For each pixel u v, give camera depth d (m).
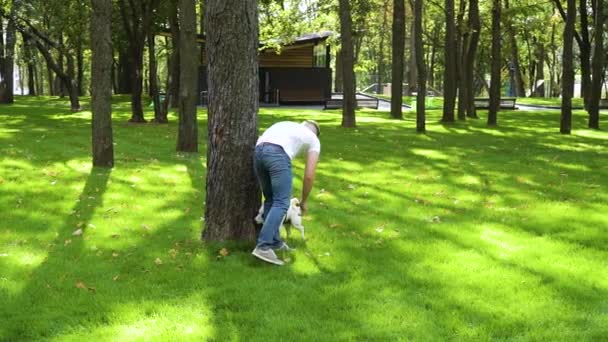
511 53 51.50
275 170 4.98
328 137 15.84
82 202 7.46
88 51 49.88
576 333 3.78
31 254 5.30
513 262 5.22
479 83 68.25
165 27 27.92
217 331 3.77
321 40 37.31
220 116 5.42
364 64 40.25
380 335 3.72
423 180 9.51
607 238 6.05
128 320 3.94
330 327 3.84
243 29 5.23
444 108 21.58
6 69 30.34
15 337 3.74
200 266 5.01
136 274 4.83
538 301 4.30
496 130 18.67
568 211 7.27
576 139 16.23
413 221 6.72
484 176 9.94
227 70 5.31
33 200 7.51
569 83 17.77
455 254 5.43
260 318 3.98
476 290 4.51
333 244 5.72
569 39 17.58
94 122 10.09
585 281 4.74
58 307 4.16
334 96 45.00
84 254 5.35
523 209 7.41
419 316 4.01
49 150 12.12
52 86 53.34
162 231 6.14
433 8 30.98
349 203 7.69
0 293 4.37
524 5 24.30
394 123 20.88
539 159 12.08
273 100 37.84
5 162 10.36
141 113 19.80
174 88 26.12
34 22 27.62
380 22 44.09
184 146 12.51
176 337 3.68
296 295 4.39
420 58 17.36
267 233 4.98
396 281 4.69
